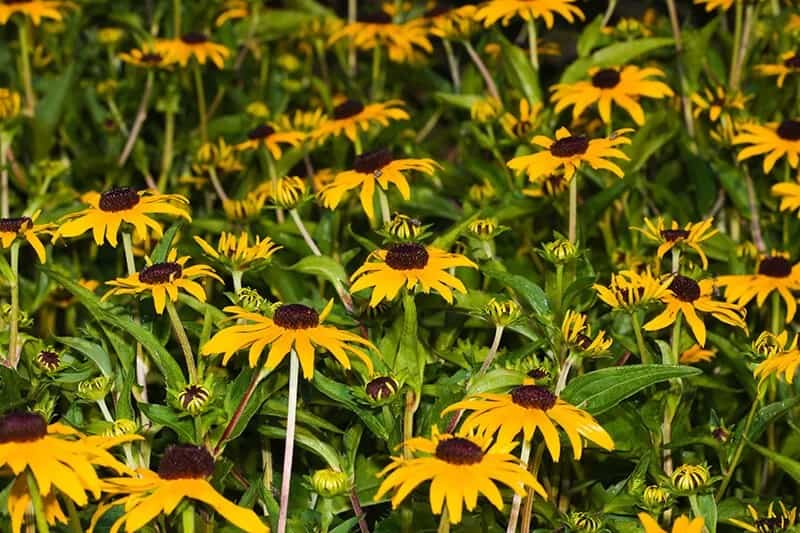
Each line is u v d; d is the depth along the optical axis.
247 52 8.66
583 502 4.98
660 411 4.79
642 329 4.75
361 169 5.06
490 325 4.91
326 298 5.87
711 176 6.43
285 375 4.41
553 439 3.70
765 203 6.48
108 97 7.36
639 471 4.21
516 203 6.03
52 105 7.16
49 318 6.41
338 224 6.05
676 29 6.87
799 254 6.21
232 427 4.19
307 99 8.24
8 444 3.46
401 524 4.27
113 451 4.38
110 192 4.54
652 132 6.55
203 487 3.54
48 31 8.05
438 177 6.88
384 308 4.80
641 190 6.55
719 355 5.41
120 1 8.52
